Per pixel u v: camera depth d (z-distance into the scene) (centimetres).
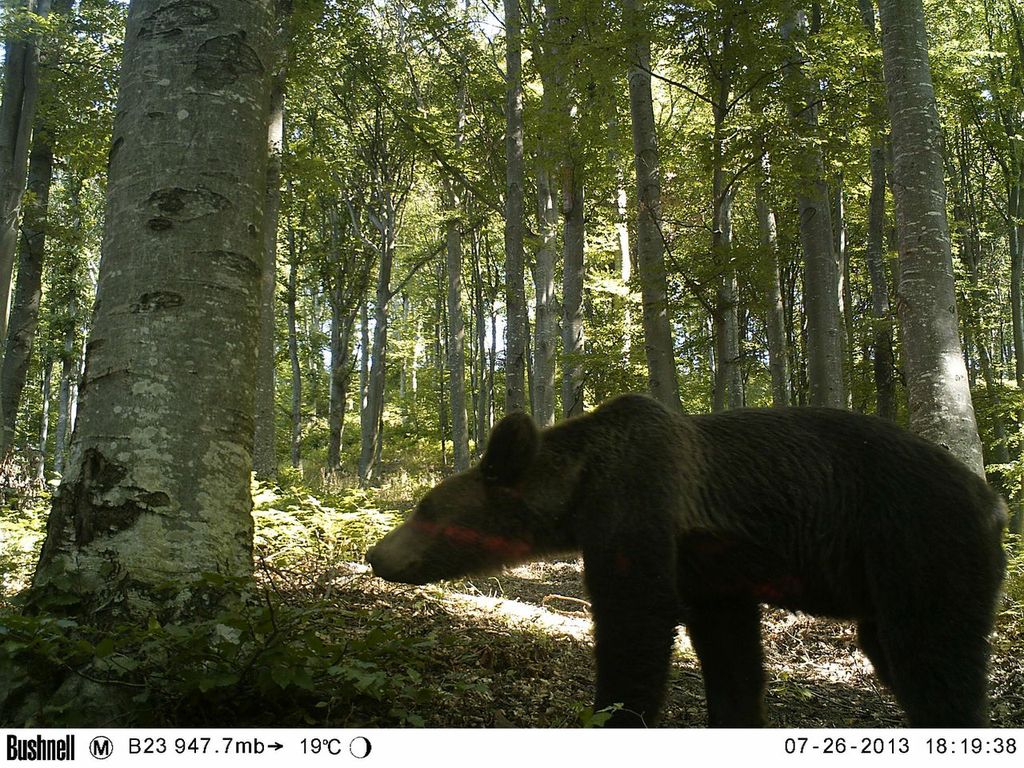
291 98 1412
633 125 655
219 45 256
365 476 1645
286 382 2861
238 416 249
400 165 1580
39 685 206
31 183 950
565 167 999
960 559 223
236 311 251
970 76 1102
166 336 239
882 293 1057
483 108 1227
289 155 880
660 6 597
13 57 751
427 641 239
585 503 233
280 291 2066
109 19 933
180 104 250
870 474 235
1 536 418
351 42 1164
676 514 227
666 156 912
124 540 226
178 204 245
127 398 235
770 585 240
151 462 231
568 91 843
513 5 1034
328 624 285
